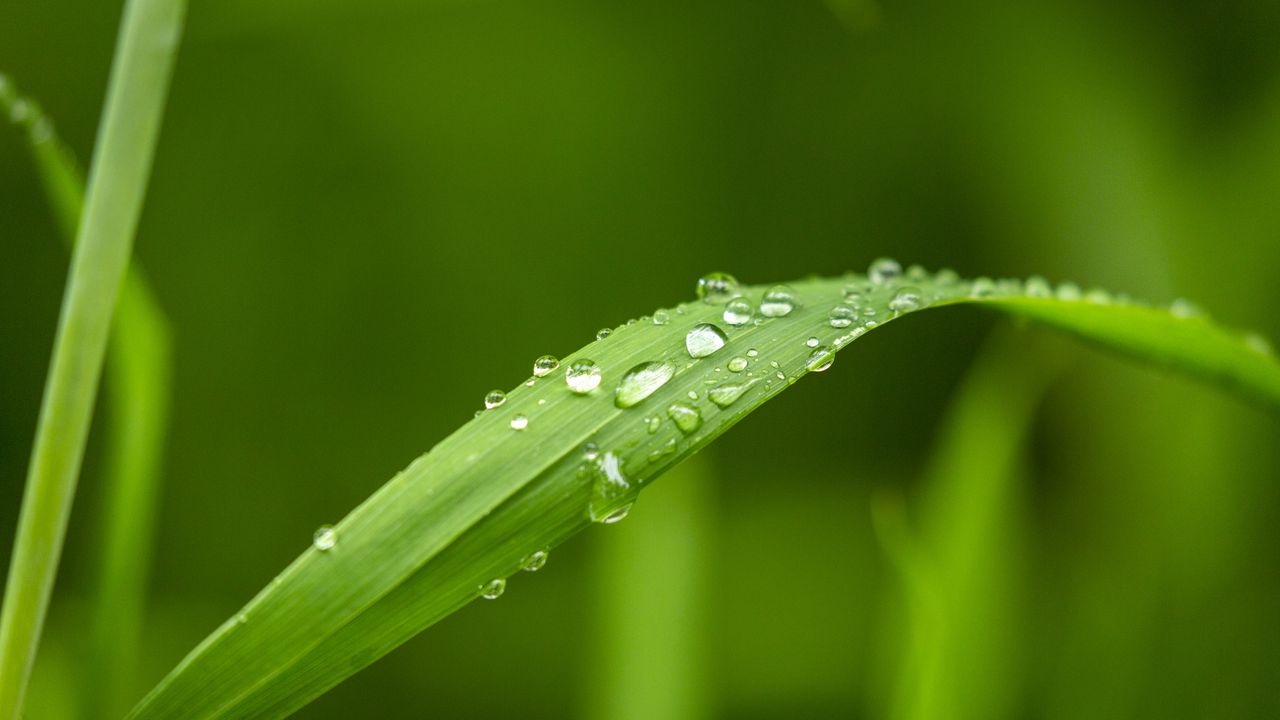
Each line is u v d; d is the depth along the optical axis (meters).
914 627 0.32
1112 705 0.46
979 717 0.35
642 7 0.72
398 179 0.73
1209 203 0.56
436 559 0.27
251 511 0.69
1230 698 0.46
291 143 0.71
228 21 0.61
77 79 0.63
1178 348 0.30
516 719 0.65
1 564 0.59
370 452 0.71
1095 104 0.60
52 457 0.27
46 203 0.64
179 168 0.69
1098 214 0.58
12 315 0.64
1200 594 0.48
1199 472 0.51
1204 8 0.58
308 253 0.72
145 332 0.31
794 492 0.74
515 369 0.73
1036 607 0.52
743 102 0.73
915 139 0.70
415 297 0.73
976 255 0.67
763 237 0.74
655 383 0.28
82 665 0.31
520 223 0.74
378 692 0.65
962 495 0.36
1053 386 0.55
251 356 0.70
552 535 0.27
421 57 0.71
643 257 0.74
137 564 0.31
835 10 0.65
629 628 0.34
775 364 0.28
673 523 0.35
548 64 0.73
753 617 0.67
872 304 0.29
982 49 0.65
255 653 0.27
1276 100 0.55
